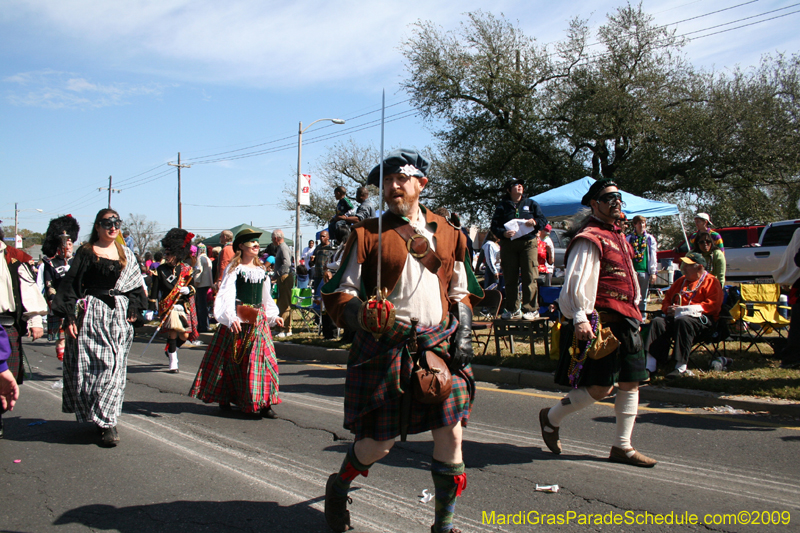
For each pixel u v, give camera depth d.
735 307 7.43
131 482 3.81
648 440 4.62
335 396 6.49
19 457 4.33
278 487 3.72
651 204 10.82
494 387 6.79
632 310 3.98
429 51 26.70
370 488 3.69
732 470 3.93
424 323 2.60
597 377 3.94
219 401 5.59
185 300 8.34
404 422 2.56
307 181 23.22
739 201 24.55
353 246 2.62
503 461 4.18
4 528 3.13
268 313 5.68
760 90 24.38
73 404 4.64
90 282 4.66
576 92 25.05
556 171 26.14
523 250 7.46
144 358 9.70
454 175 27.41
